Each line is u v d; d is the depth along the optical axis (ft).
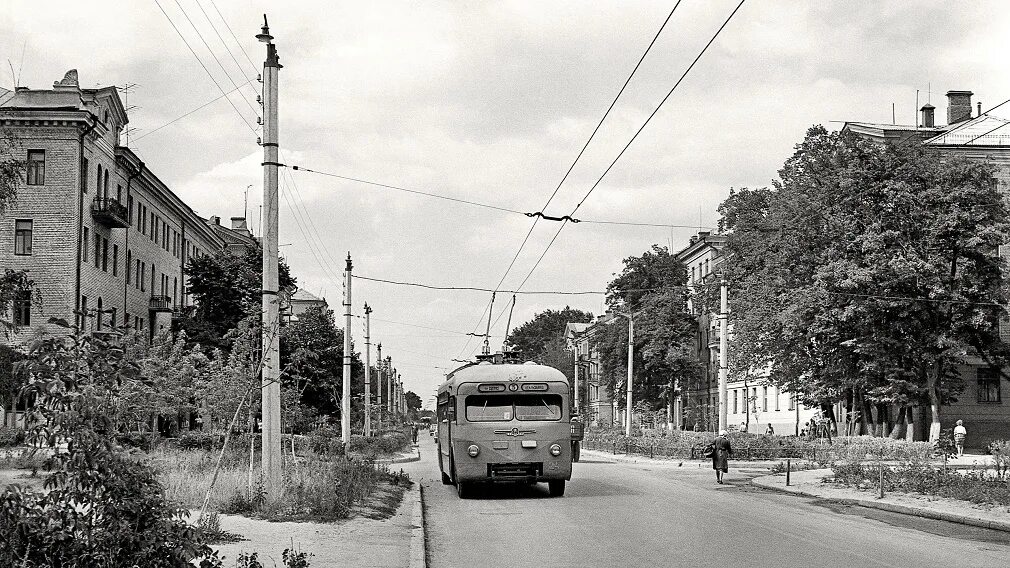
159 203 234.79
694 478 119.85
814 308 161.89
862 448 139.44
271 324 60.70
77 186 177.06
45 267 175.01
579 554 48.06
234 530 50.47
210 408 114.52
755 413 264.52
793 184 174.40
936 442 148.25
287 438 114.21
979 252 163.22
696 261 314.76
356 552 45.06
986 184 165.37
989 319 166.50
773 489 98.02
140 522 25.20
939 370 170.81
